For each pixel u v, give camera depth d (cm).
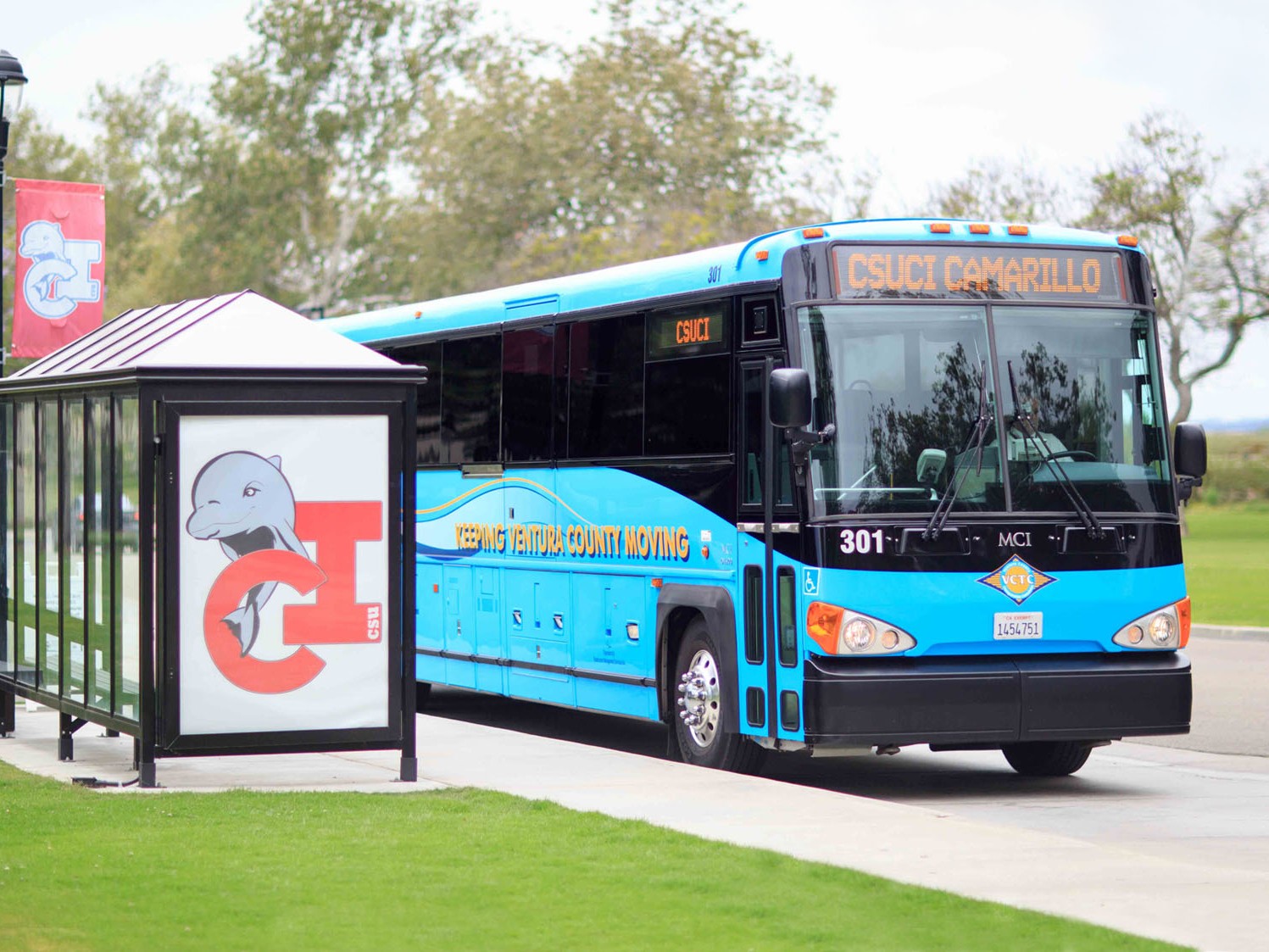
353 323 2211
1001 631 1369
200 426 1279
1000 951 803
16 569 1611
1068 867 1004
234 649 1290
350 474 1308
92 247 2098
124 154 10162
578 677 1705
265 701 1295
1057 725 1369
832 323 1371
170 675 1278
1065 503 1391
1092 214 6769
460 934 824
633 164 7038
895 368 1376
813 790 1288
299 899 894
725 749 1461
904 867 1002
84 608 1425
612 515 1642
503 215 7169
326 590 1305
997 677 1357
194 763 1452
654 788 1295
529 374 1805
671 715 1562
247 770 1409
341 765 1434
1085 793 1456
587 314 1700
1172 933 846
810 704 1339
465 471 1933
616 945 808
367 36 8044
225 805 1202
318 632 1304
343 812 1170
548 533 1761
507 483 1842
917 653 1352
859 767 1639
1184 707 1404
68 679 1467
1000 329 1400
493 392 1877
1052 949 809
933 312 1391
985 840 1085
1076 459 1401
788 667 1366
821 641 1338
